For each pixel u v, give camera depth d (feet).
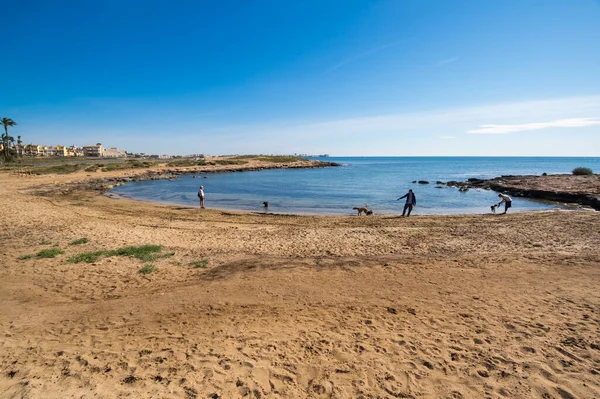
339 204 87.51
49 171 166.20
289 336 17.76
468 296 22.70
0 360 15.23
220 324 19.15
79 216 57.21
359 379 14.17
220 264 31.07
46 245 36.78
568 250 34.14
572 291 22.99
